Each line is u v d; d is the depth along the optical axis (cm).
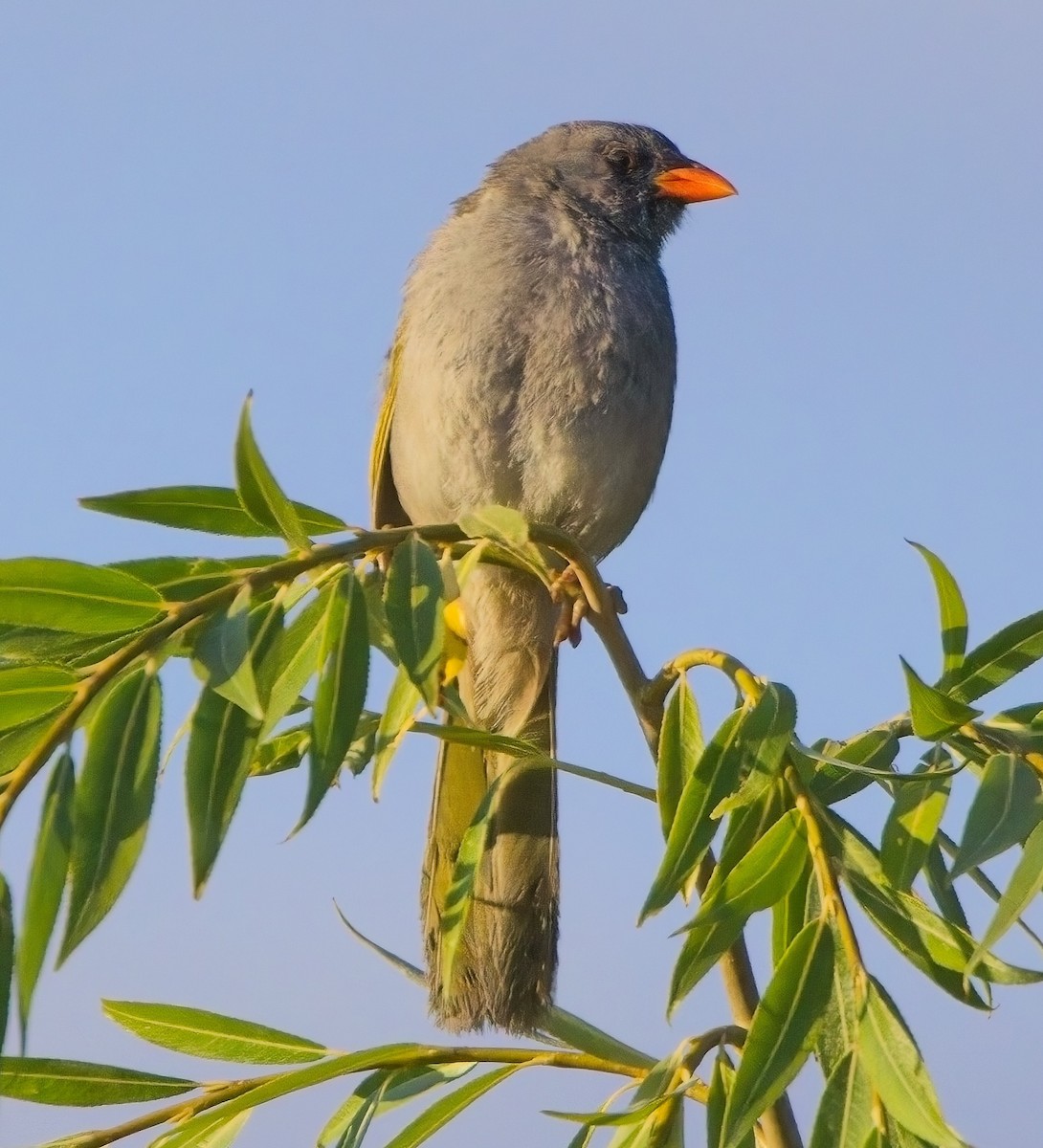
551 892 676
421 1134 541
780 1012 420
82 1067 527
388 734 491
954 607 486
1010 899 395
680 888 438
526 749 536
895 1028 410
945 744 482
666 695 548
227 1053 555
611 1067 537
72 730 386
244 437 419
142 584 413
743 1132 409
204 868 381
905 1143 407
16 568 404
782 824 445
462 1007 635
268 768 615
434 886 684
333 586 434
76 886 373
